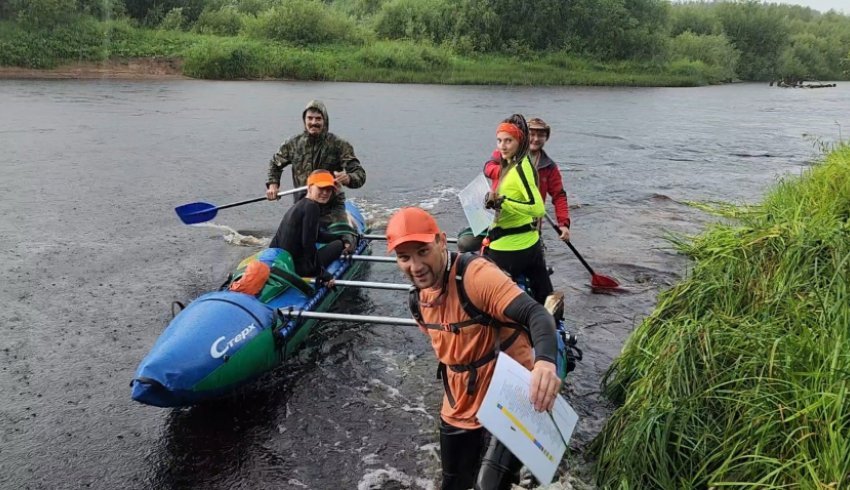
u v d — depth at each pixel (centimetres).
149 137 1464
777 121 2216
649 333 461
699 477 322
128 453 388
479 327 279
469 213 498
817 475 281
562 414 285
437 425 420
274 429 414
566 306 621
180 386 393
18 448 388
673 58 5122
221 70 3120
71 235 788
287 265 520
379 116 1977
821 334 359
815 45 6981
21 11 3059
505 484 353
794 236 481
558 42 4628
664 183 1196
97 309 584
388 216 933
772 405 324
